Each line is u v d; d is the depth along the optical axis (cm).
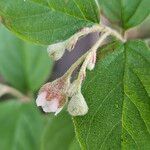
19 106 21
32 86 20
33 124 20
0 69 20
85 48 16
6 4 12
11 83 20
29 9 12
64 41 12
